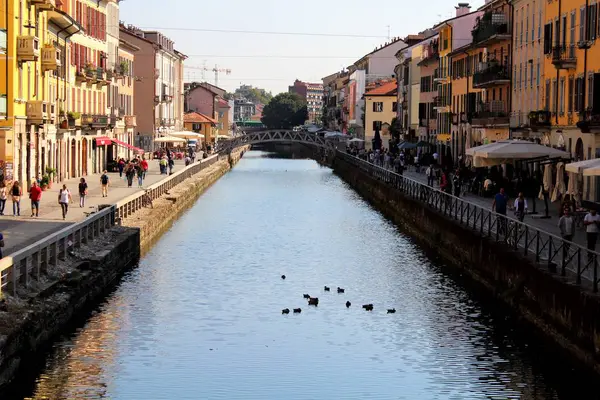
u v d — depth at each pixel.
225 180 114.94
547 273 31.34
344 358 30.11
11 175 56.34
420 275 44.75
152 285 41.03
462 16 103.38
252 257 49.84
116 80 100.00
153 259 48.31
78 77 79.56
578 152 56.75
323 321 35.03
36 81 62.81
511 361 29.73
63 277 33.44
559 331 29.70
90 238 41.75
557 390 26.94
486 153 51.38
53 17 66.62
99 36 89.88
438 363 29.61
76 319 33.72
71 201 57.28
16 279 29.03
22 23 58.09
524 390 26.89
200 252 51.19
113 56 98.81
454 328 33.97
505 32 78.25
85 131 84.00
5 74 56.09
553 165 55.88
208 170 110.94
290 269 46.28
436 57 113.75
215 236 58.12
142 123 129.75
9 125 56.16
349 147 149.38
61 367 28.52
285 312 36.19
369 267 47.12
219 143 157.25
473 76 86.44
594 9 53.66
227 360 29.70
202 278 43.19
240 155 184.12
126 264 45.06
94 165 89.12
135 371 28.36
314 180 116.56
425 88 122.38
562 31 60.41
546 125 63.00
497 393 26.64
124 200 52.72
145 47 129.00
